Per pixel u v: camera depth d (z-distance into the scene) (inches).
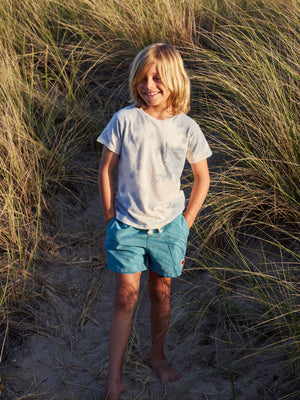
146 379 93.2
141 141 80.7
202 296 108.5
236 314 100.9
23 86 153.7
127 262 83.4
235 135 130.2
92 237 126.4
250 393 88.7
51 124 151.5
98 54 175.2
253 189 122.2
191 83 160.9
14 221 120.7
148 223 82.5
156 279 89.0
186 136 83.0
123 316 86.0
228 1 194.2
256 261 112.5
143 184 82.0
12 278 110.4
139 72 78.8
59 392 91.4
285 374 90.1
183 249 86.4
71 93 159.2
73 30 184.4
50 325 104.3
